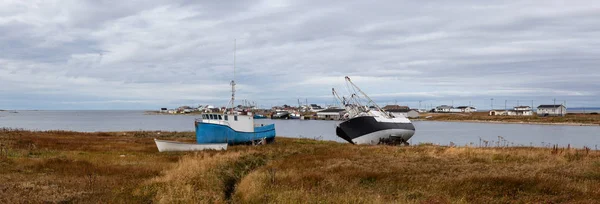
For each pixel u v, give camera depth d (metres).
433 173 22.06
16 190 18.08
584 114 193.75
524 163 25.78
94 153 33.88
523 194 17.31
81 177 21.66
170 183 19.30
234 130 45.72
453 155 29.70
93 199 17.03
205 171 22.70
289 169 24.39
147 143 46.84
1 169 23.00
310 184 19.72
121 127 125.75
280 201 16.45
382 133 50.31
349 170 23.05
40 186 19.05
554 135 90.50
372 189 18.92
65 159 27.88
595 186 18.23
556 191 17.45
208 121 45.06
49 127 122.81
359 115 51.69
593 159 26.84
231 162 27.59
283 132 102.19
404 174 21.84
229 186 21.86
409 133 55.12
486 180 19.16
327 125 143.88
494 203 16.22
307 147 41.12
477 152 30.53
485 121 169.00
